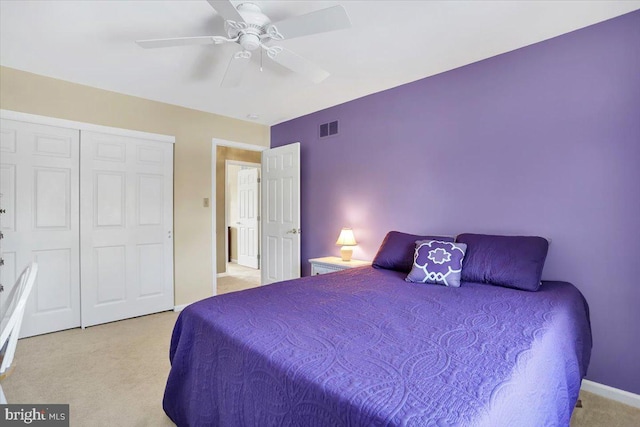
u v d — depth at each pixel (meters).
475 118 2.65
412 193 3.07
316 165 3.99
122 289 3.40
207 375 1.45
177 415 1.68
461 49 2.44
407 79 3.00
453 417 0.79
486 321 1.46
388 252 2.79
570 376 1.39
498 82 2.53
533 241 2.21
